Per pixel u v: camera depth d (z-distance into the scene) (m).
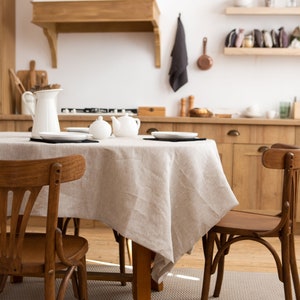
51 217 1.48
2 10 4.09
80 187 1.82
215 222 1.90
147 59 4.36
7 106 4.26
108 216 1.81
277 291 2.54
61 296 1.57
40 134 1.96
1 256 1.51
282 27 4.12
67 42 4.41
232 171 3.75
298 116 4.05
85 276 1.85
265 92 4.30
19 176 1.42
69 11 3.87
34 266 1.52
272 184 3.74
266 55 4.29
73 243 1.77
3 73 4.14
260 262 3.04
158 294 2.47
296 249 3.31
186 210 1.88
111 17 3.84
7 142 1.87
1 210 1.49
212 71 4.32
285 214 1.91
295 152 1.88
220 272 2.41
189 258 3.09
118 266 2.88
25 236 1.85
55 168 1.43
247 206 3.76
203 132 3.74
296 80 4.27
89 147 1.81
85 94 4.42
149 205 1.79
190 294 2.47
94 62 4.40
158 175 1.80
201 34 4.31
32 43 4.44
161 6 4.32
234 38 4.16
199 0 4.29
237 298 2.43
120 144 1.86
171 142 2.04
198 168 1.87
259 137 3.72
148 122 3.77
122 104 4.40
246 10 4.09
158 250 1.77
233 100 4.32
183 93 4.35
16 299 2.36
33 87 4.22
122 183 1.78
